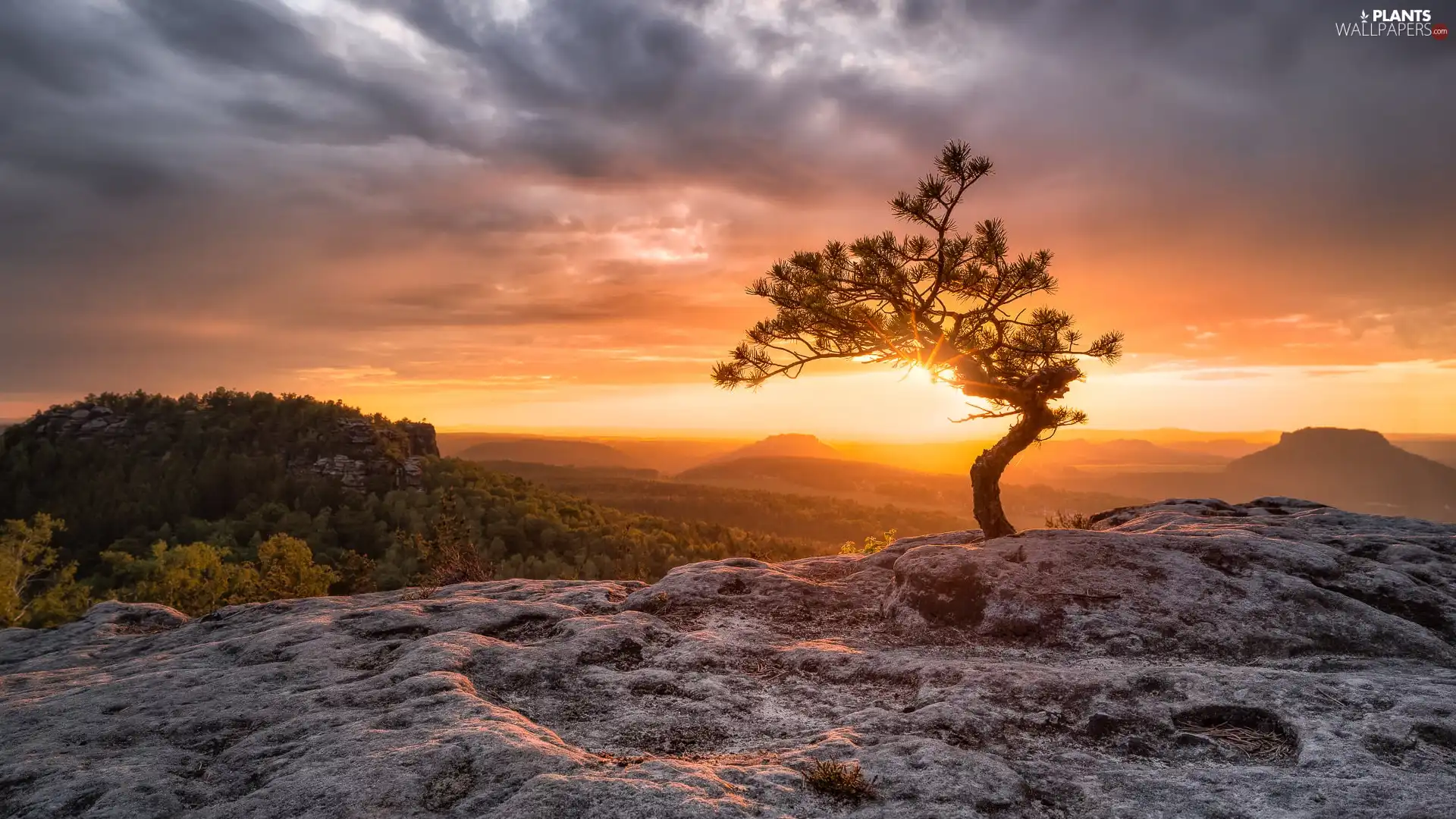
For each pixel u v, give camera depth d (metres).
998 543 10.94
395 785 4.93
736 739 6.23
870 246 11.14
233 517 161.00
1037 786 5.17
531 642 9.01
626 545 177.25
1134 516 15.20
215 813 4.82
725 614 10.05
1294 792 4.82
